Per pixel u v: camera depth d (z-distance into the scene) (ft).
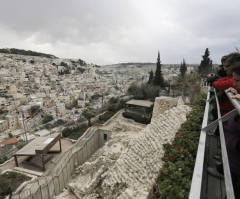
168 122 42.42
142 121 96.48
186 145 15.46
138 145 42.39
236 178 6.85
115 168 40.47
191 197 5.32
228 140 7.24
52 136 71.31
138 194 27.17
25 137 118.62
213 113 15.34
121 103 130.93
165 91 145.79
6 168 61.41
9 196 42.93
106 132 92.48
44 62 495.00
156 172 29.35
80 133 95.35
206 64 119.44
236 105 5.96
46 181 49.85
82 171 56.90
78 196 41.88
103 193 36.32
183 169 12.43
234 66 7.76
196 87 82.07
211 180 8.75
